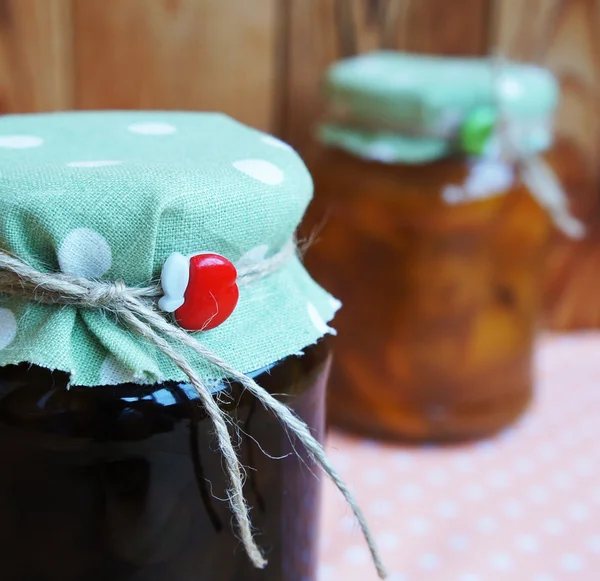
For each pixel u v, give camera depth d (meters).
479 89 0.34
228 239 0.23
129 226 0.22
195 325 0.22
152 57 0.37
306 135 0.39
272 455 0.24
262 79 0.38
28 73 0.36
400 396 0.36
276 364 0.23
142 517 0.23
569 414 0.39
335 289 0.36
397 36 0.39
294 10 0.38
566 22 0.40
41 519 0.23
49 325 0.22
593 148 0.42
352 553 0.31
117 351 0.22
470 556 0.31
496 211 0.34
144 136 0.26
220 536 0.24
